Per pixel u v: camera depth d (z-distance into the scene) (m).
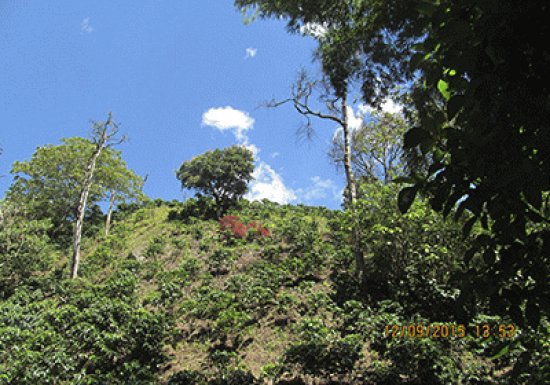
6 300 15.05
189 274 14.65
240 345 9.86
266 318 10.78
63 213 26.75
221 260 14.80
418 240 10.45
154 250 17.94
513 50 1.18
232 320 9.91
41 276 17.61
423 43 1.51
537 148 1.28
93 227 26.12
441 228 9.84
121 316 10.70
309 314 10.58
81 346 9.65
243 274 13.70
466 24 1.32
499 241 1.53
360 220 11.24
